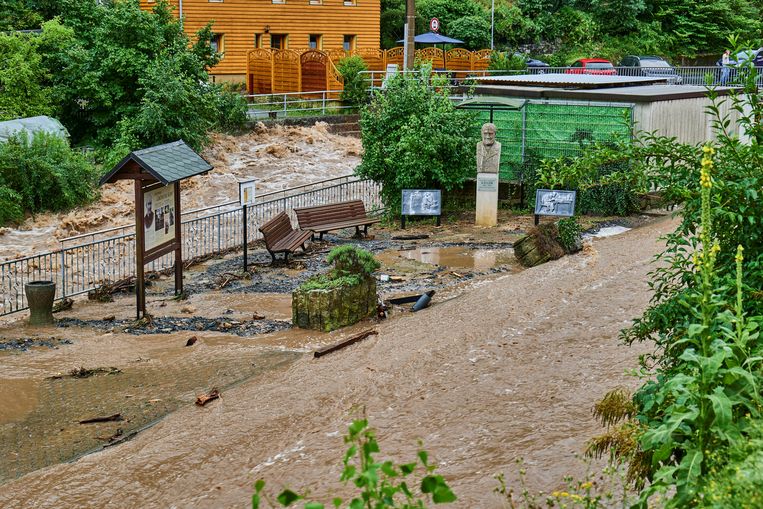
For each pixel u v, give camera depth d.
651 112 24.08
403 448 9.78
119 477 9.66
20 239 23.72
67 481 9.61
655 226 22.09
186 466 9.88
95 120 32.19
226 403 11.70
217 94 33.88
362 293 15.52
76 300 17.75
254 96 37.44
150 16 32.88
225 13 45.53
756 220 7.10
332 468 9.45
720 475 5.05
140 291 15.91
